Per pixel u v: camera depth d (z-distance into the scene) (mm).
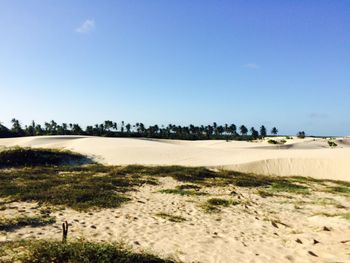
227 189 23062
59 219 12727
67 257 7848
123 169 30016
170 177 26766
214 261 8969
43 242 8945
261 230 12953
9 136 93625
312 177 35250
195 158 40906
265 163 37719
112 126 128125
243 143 79062
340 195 23703
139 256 8320
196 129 148125
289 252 10125
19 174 26141
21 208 14312
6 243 9141
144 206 16094
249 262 9070
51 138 62656
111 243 9672
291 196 21984
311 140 89188
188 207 16500
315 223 14461
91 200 16391
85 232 11078
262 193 22047
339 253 10141
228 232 12266
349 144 89500
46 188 19406
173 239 10766
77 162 36844
